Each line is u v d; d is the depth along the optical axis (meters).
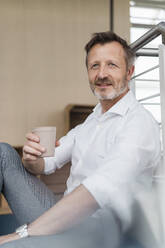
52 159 1.23
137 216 0.45
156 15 4.54
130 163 0.82
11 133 3.77
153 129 0.93
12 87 3.82
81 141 1.18
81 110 3.69
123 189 0.51
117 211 0.48
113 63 1.05
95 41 1.08
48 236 0.64
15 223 1.34
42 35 3.99
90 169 1.06
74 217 0.74
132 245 0.45
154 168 0.90
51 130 0.94
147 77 3.05
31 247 0.63
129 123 0.94
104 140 1.03
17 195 1.07
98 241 0.49
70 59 4.05
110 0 4.22
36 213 1.05
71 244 0.54
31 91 3.88
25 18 3.95
